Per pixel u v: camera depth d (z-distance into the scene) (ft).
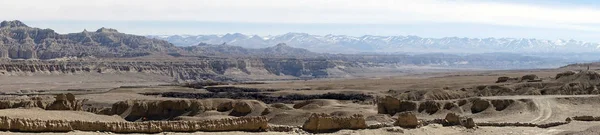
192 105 424.05
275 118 332.80
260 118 261.24
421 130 283.79
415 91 520.42
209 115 397.19
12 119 216.13
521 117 348.59
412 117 288.51
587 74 476.54
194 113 414.41
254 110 398.21
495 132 294.46
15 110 245.86
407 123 287.69
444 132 288.30
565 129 303.48
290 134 256.32
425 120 314.55
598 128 285.64
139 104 432.25
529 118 343.87
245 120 259.19
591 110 368.07
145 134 238.07
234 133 249.34
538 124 320.29
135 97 634.43
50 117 232.73
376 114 346.95
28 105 328.70
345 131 268.21
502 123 322.96
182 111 422.00
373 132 270.05
